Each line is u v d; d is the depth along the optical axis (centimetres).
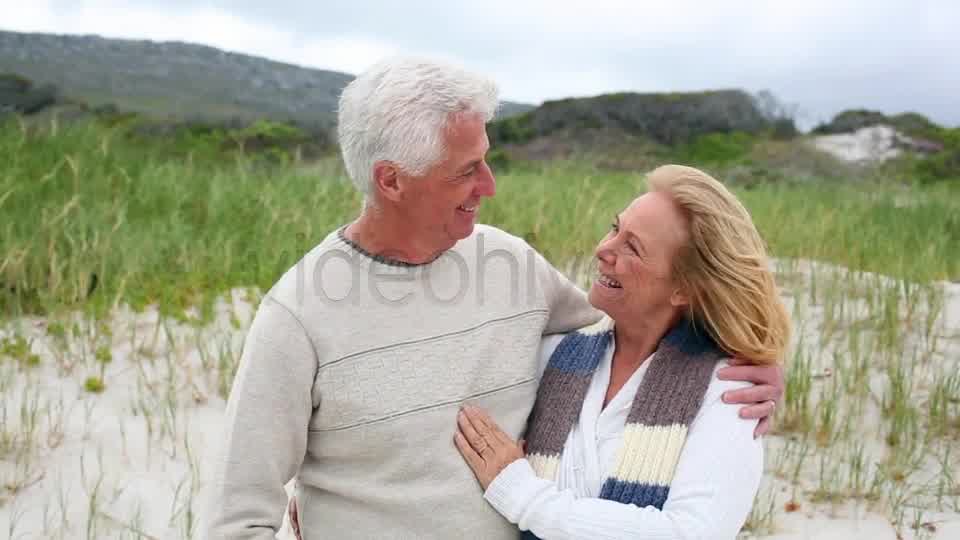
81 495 357
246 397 201
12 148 691
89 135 764
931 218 784
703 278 211
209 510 200
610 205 702
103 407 411
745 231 214
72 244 503
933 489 372
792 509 362
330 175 802
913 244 671
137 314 491
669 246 212
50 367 437
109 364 444
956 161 1641
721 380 210
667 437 206
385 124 197
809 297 554
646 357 222
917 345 483
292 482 381
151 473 374
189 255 556
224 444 202
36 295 495
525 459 212
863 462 391
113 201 632
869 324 506
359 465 211
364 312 208
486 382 217
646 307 217
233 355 455
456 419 212
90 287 499
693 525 197
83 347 439
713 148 1820
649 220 213
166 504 357
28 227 539
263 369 201
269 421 200
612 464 210
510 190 745
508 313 224
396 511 208
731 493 200
